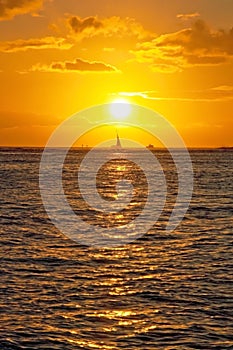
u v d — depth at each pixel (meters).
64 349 23.47
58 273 35.22
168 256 40.94
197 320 26.59
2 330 25.14
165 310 28.00
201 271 35.88
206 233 51.94
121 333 25.11
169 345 23.84
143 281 33.41
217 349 23.44
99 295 30.44
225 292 30.92
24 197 85.81
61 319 26.67
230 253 41.94
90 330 25.41
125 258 40.16
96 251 42.88
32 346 23.69
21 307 28.17
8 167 182.12
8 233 50.66
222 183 116.81
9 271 35.38
